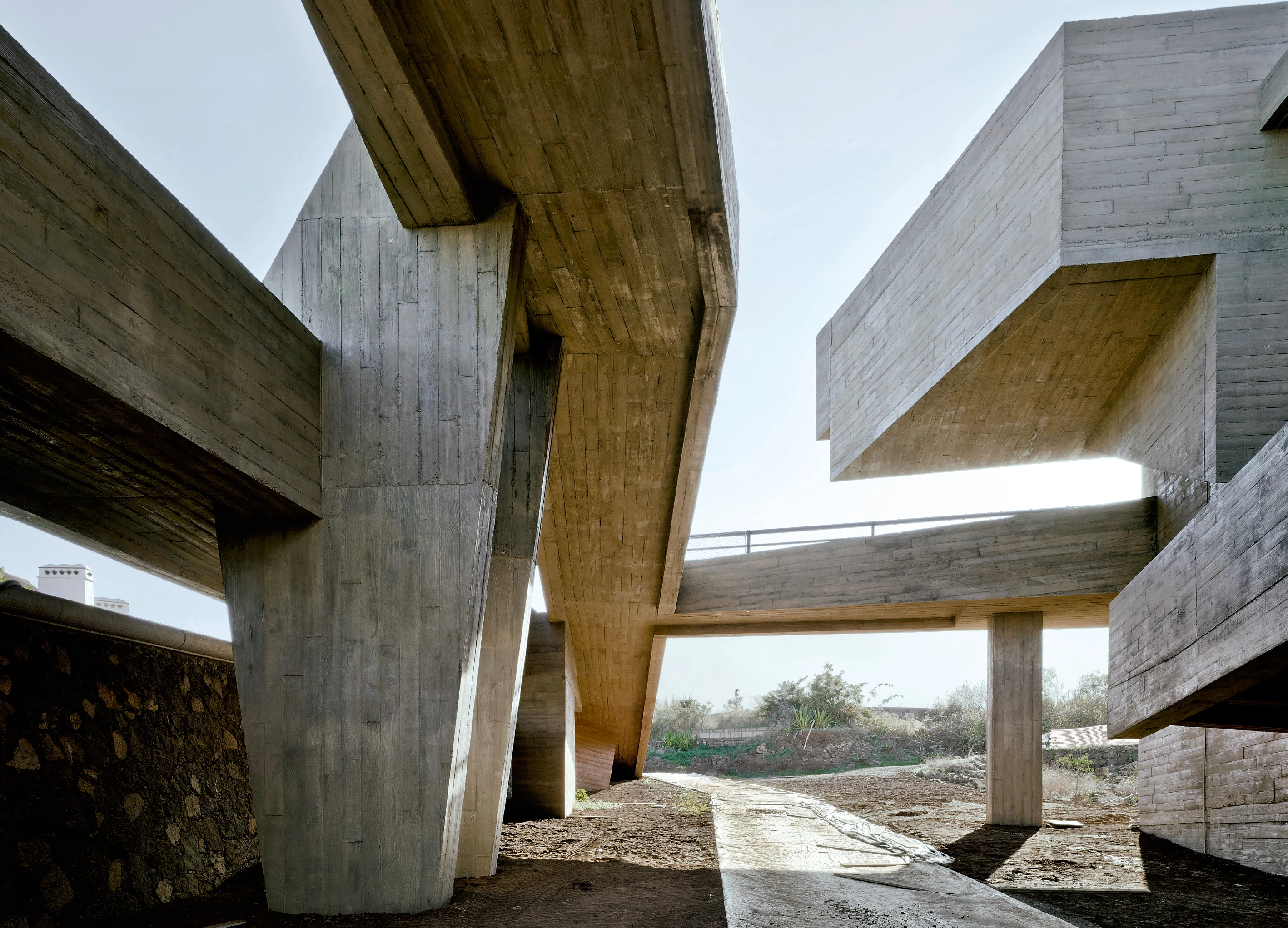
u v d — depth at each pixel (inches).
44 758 211.3
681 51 231.8
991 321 424.8
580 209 293.7
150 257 198.1
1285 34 378.3
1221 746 386.3
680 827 478.9
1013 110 420.8
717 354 377.7
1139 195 376.5
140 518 306.7
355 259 286.8
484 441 269.9
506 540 361.4
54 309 167.8
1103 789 719.1
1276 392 361.7
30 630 216.2
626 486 473.7
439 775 253.1
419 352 278.2
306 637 263.9
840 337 611.2
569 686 603.5
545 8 220.7
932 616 598.9
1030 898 286.7
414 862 250.4
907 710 1408.7
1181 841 426.0
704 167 272.7
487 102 250.5
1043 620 546.3
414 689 258.2
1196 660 247.0
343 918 242.1
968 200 453.4
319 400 277.6
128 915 225.5
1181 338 402.0
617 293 346.0
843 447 598.5
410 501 269.0
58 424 199.9
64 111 174.6
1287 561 193.8
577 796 649.6
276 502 255.4
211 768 287.9
